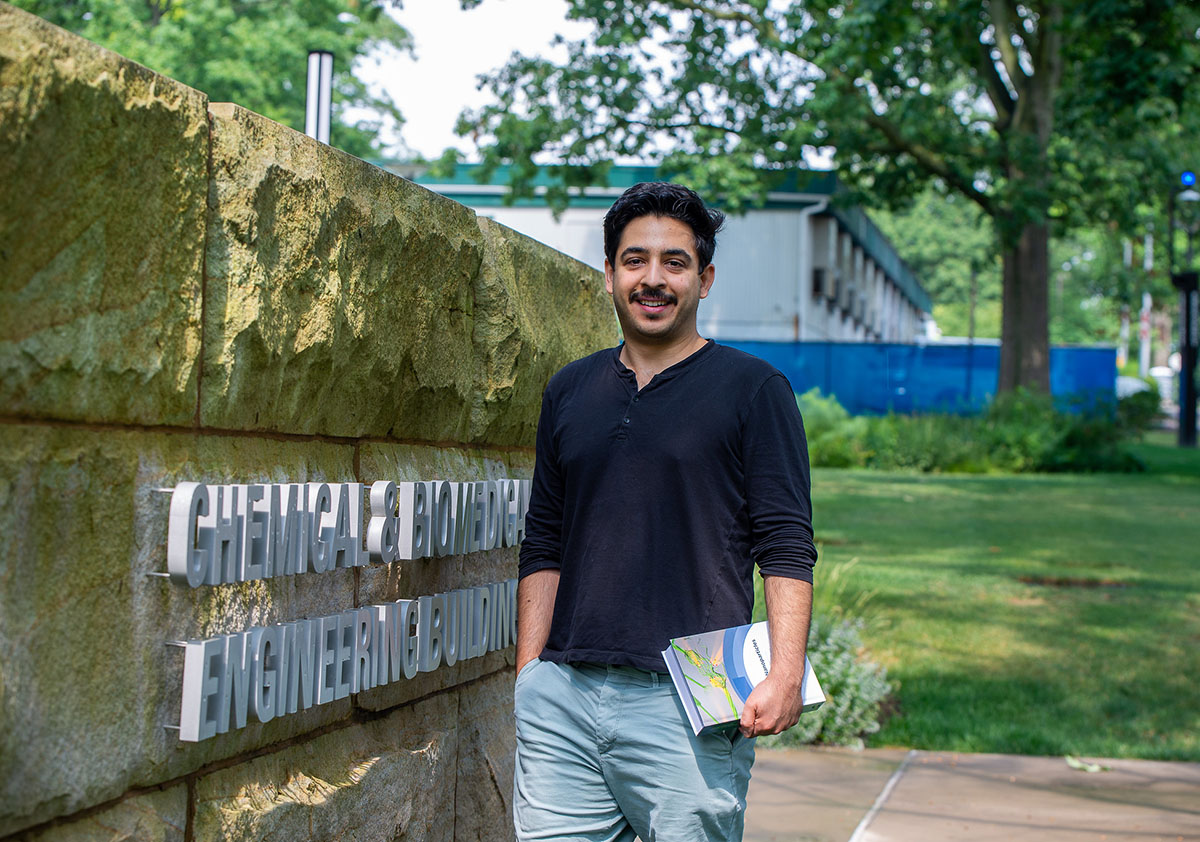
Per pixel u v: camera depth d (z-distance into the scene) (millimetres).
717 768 2578
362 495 2867
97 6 29797
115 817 2234
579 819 2670
